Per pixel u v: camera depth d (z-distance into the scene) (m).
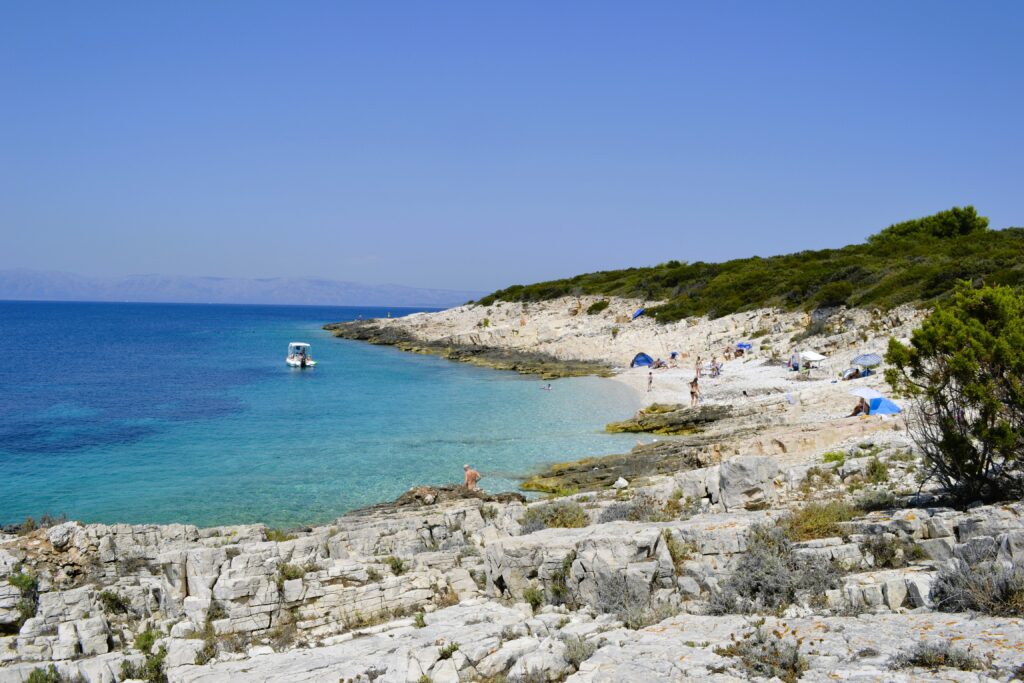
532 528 19.12
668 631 10.72
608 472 31.03
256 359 93.81
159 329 169.50
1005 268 54.81
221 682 10.62
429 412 51.28
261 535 18.47
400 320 137.88
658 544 13.30
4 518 27.25
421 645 11.23
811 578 11.97
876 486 18.55
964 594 10.44
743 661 9.28
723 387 51.31
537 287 123.06
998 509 12.88
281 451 38.84
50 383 68.25
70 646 13.03
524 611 13.30
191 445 40.41
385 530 19.50
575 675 9.45
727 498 18.22
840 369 48.84
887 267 71.00
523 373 75.56
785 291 78.06
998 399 14.96
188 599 14.08
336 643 13.10
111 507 28.62
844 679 8.47
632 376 67.81
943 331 15.81
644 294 101.94
